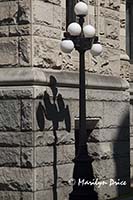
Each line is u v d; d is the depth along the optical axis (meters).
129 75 22.31
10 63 16.50
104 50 19.58
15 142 16.12
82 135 15.10
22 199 15.96
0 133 16.36
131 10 23.36
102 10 19.53
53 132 16.62
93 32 15.07
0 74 16.42
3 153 16.31
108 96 19.45
